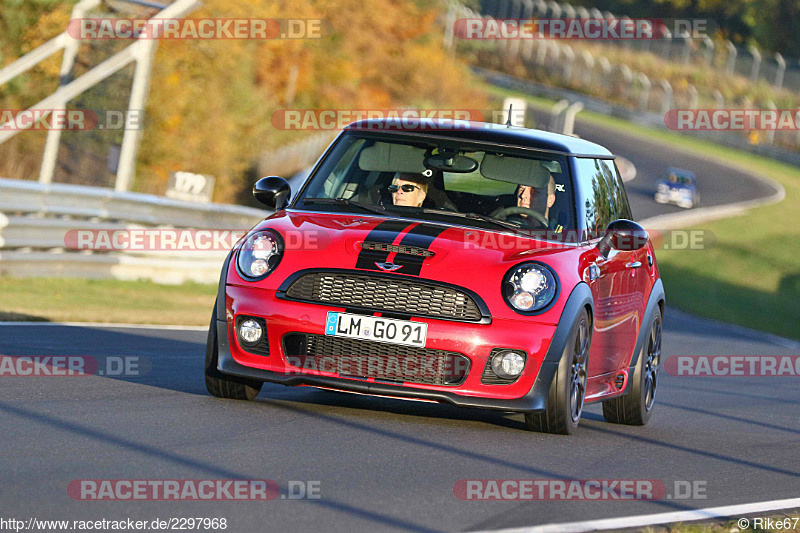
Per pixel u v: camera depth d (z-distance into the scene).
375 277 19.36
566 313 19.75
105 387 21.42
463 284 19.33
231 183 103.06
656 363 27.12
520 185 21.92
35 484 13.33
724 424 28.58
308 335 19.53
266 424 18.80
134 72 66.62
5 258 42.88
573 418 20.78
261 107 112.94
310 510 13.18
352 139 22.95
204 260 56.94
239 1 109.50
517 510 14.26
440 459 17.20
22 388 20.33
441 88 169.50
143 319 38.44
